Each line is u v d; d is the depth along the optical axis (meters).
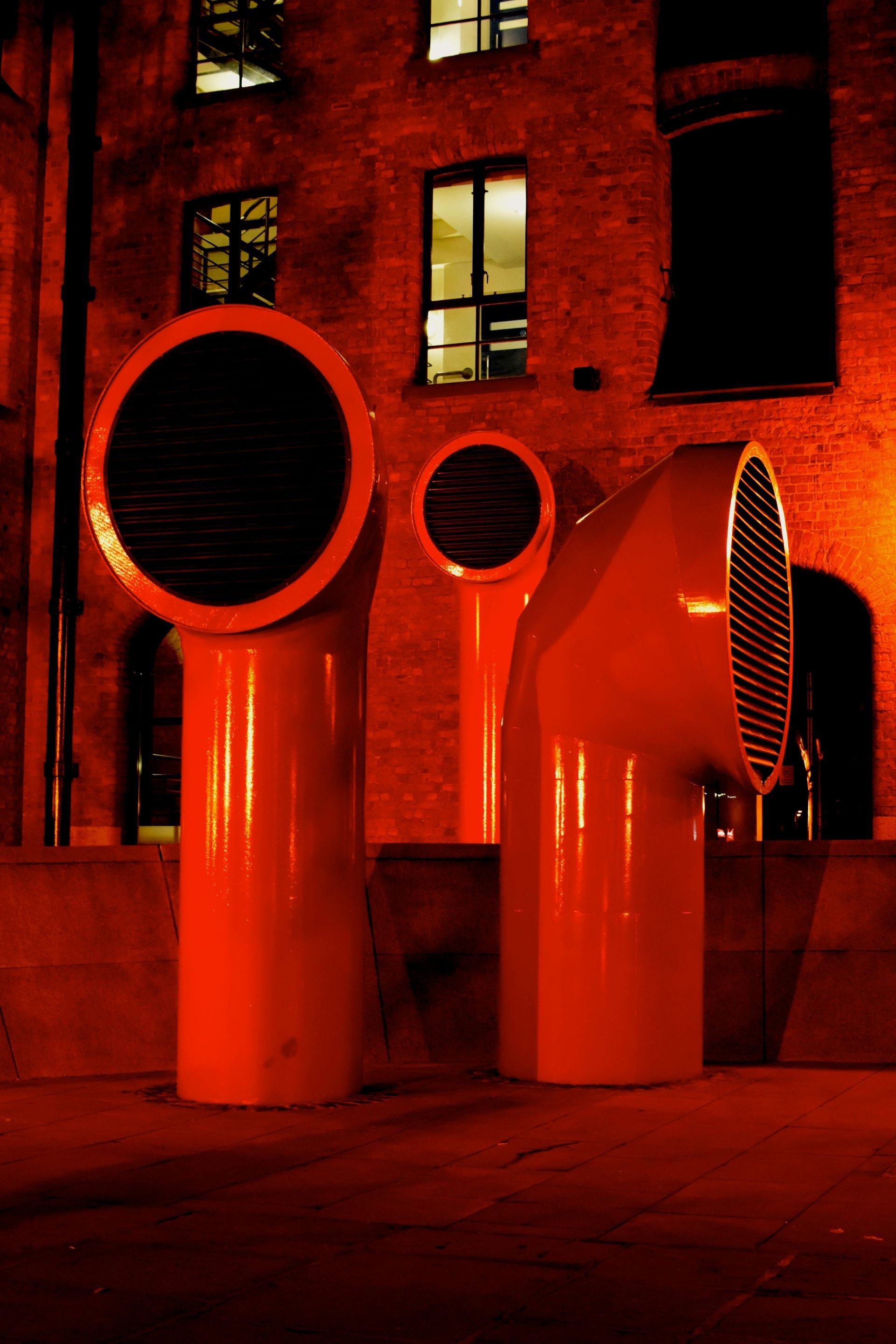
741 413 13.92
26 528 16.44
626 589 5.90
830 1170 4.34
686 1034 6.21
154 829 16.33
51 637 11.10
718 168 14.74
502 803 6.41
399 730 14.84
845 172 13.78
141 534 5.70
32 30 16.88
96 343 16.55
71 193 11.24
